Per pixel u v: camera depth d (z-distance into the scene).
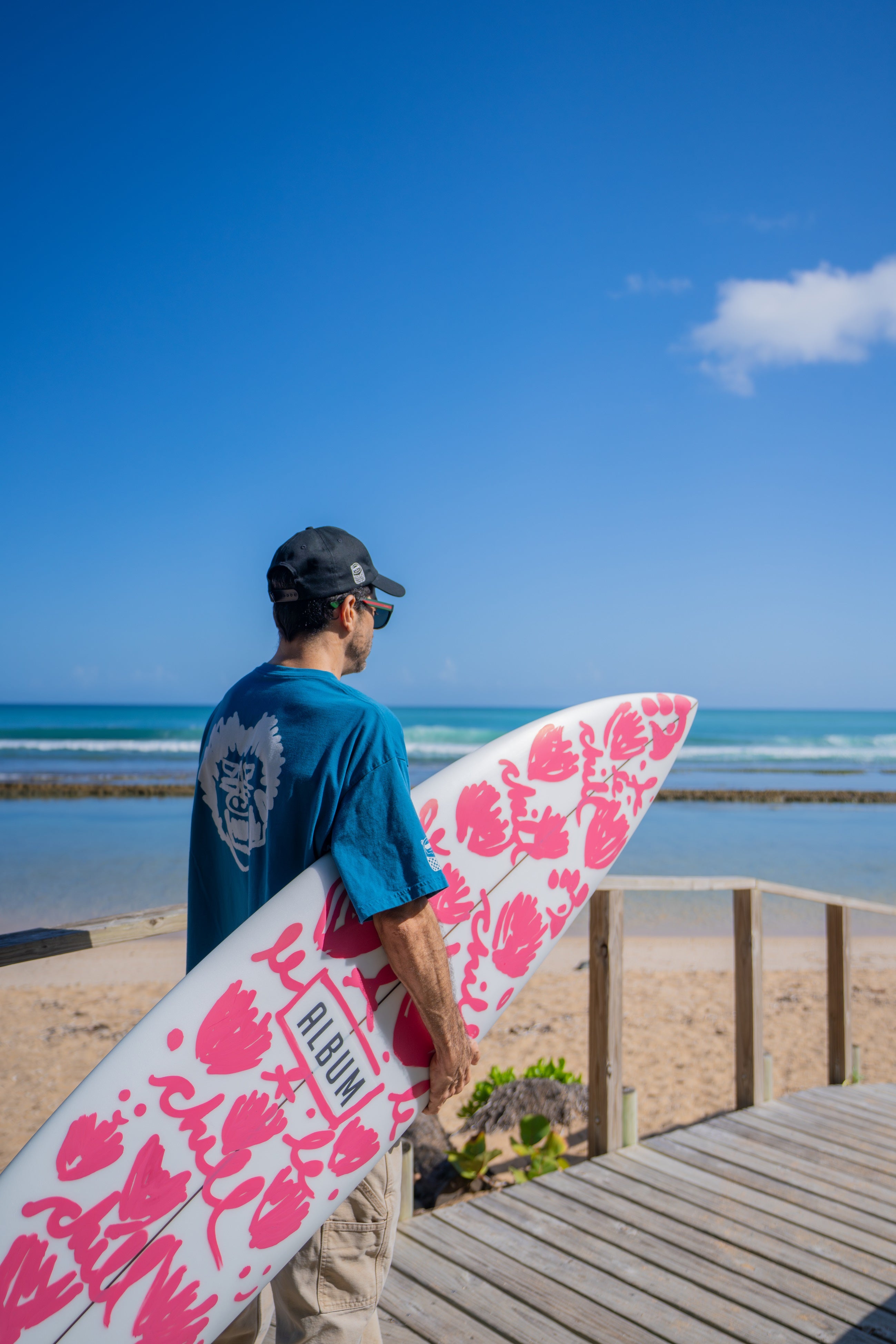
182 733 41.31
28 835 15.77
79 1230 1.33
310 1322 1.48
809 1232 2.67
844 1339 2.18
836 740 47.00
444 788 1.94
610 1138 3.21
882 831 18.23
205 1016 1.43
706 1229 2.68
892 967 8.62
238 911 1.59
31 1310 1.28
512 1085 4.39
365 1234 1.52
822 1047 6.26
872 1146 3.28
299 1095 1.48
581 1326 2.21
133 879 11.80
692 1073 5.74
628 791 2.30
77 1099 1.37
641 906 11.25
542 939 2.02
